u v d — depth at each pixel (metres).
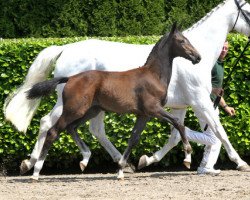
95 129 12.26
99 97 11.06
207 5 17.22
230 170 13.25
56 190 10.38
